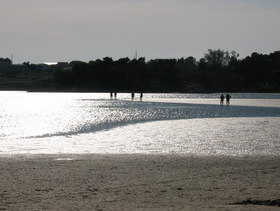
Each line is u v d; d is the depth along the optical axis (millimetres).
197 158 29516
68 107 104875
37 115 77375
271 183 21625
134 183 21438
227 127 51750
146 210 16000
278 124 55875
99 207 16641
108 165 26516
